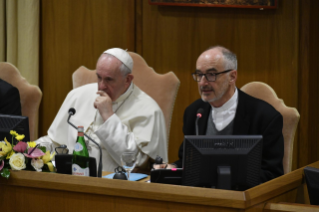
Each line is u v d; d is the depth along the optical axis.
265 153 4.26
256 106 4.45
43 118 7.52
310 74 7.05
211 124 4.70
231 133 4.56
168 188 2.67
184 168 2.84
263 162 4.22
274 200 2.88
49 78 7.45
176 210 2.66
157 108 5.31
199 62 4.38
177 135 7.32
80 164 3.34
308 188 3.14
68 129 5.35
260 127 4.34
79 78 6.18
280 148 4.25
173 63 7.22
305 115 7.06
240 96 4.56
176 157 7.35
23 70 7.23
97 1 7.26
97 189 2.83
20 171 3.11
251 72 7.13
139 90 5.43
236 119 4.44
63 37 7.35
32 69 7.21
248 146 2.82
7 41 7.20
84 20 7.30
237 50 7.12
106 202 2.83
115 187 2.78
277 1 6.88
